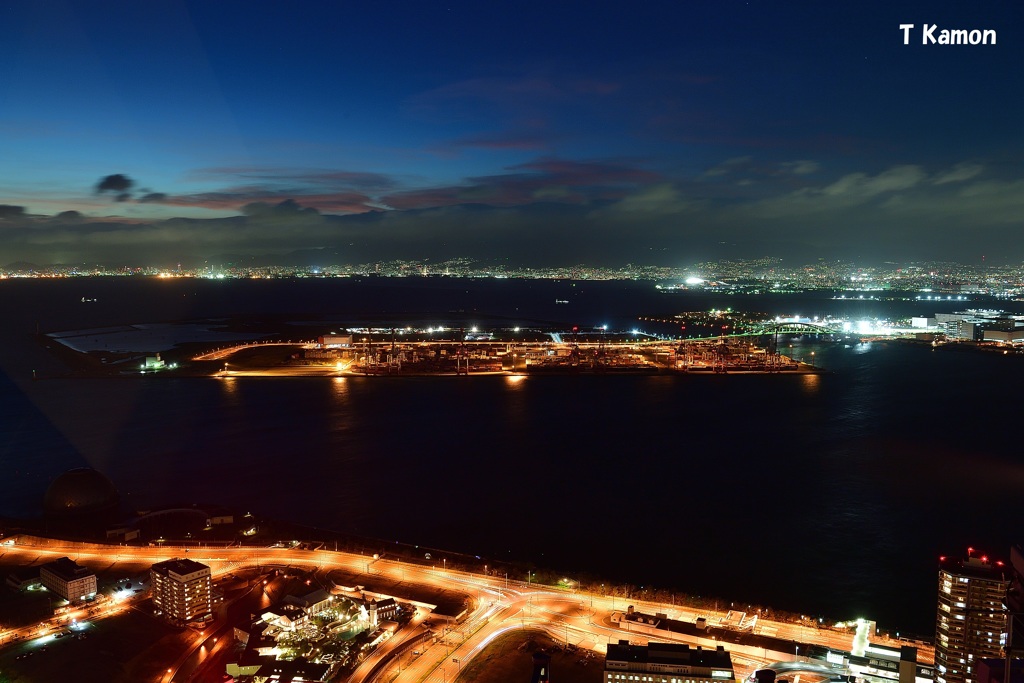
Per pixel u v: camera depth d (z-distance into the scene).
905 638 144.50
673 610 155.38
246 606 156.88
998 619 123.94
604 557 187.12
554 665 133.50
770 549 193.00
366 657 136.00
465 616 152.12
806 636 144.88
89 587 160.25
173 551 185.25
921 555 190.62
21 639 143.00
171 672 131.75
